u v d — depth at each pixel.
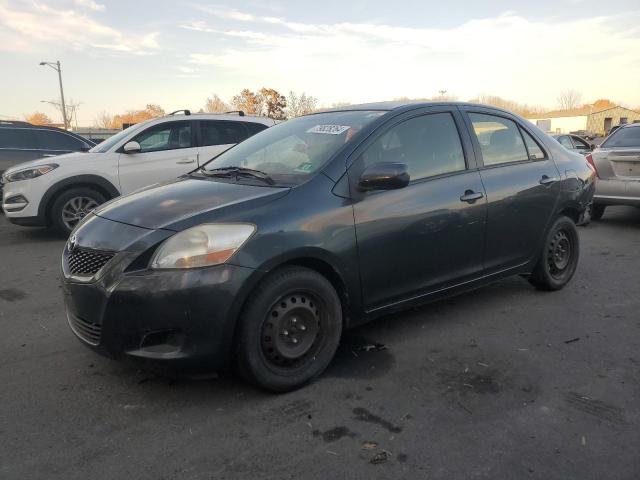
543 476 2.51
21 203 7.80
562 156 5.20
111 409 3.13
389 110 4.05
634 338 4.12
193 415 3.06
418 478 2.51
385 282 3.73
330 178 3.51
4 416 3.05
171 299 2.90
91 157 8.03
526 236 4.73
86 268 3.16
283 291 3.18
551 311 4.71
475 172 4.30
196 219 3.07
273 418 3.02
